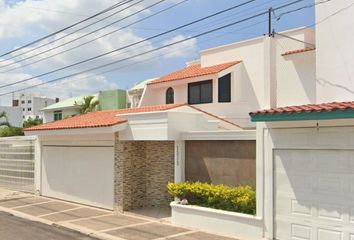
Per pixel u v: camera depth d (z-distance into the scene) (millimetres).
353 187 9445
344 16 10969
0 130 41656
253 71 22719
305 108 9852
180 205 13297
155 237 11844
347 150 9547
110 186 16516
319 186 10070
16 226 13914
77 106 48438
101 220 14469
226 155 13273
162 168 16828
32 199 19719
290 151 10680
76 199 18312
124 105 43250
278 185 10930
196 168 14156
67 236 12445
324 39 11414
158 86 25625
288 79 19953
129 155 16281
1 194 21562
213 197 12711
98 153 17172
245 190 12094
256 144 11516
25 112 106875
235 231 11750
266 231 11086
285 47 21031
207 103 22938
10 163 23406
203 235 11914
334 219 9766
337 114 9148
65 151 19078
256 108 22359
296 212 10508
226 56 24219
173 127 14328
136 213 15609
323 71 11414
